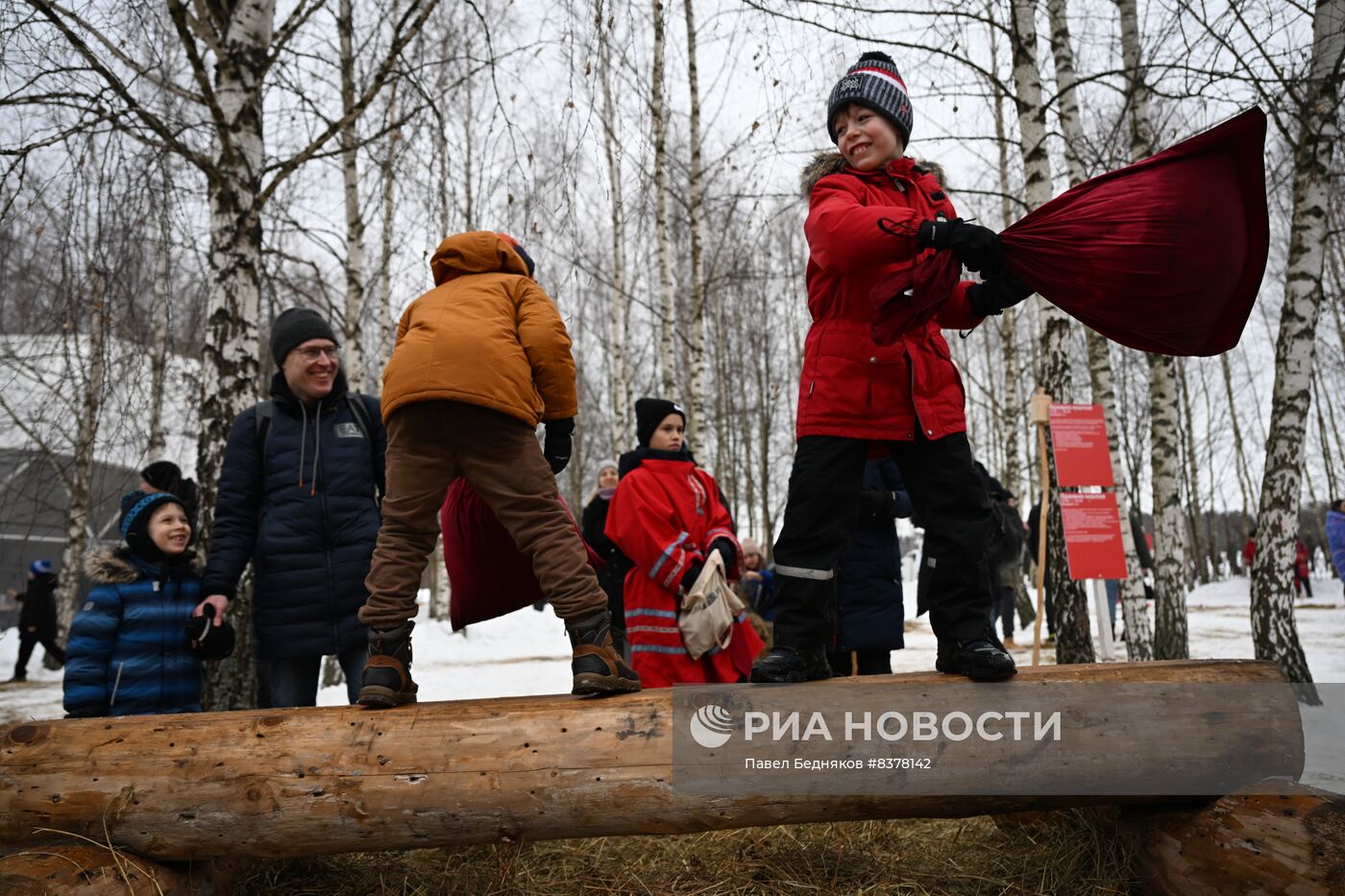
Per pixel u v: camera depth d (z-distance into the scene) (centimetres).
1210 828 241
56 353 602
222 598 330
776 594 267
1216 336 252
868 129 270
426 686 885
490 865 304
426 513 259
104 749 247
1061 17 717
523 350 262
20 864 226
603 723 240
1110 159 716
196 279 732
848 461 263
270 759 240
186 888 250
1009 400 1475
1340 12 607
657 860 302
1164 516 765
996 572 473
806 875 288
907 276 238
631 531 373
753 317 2264
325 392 353
